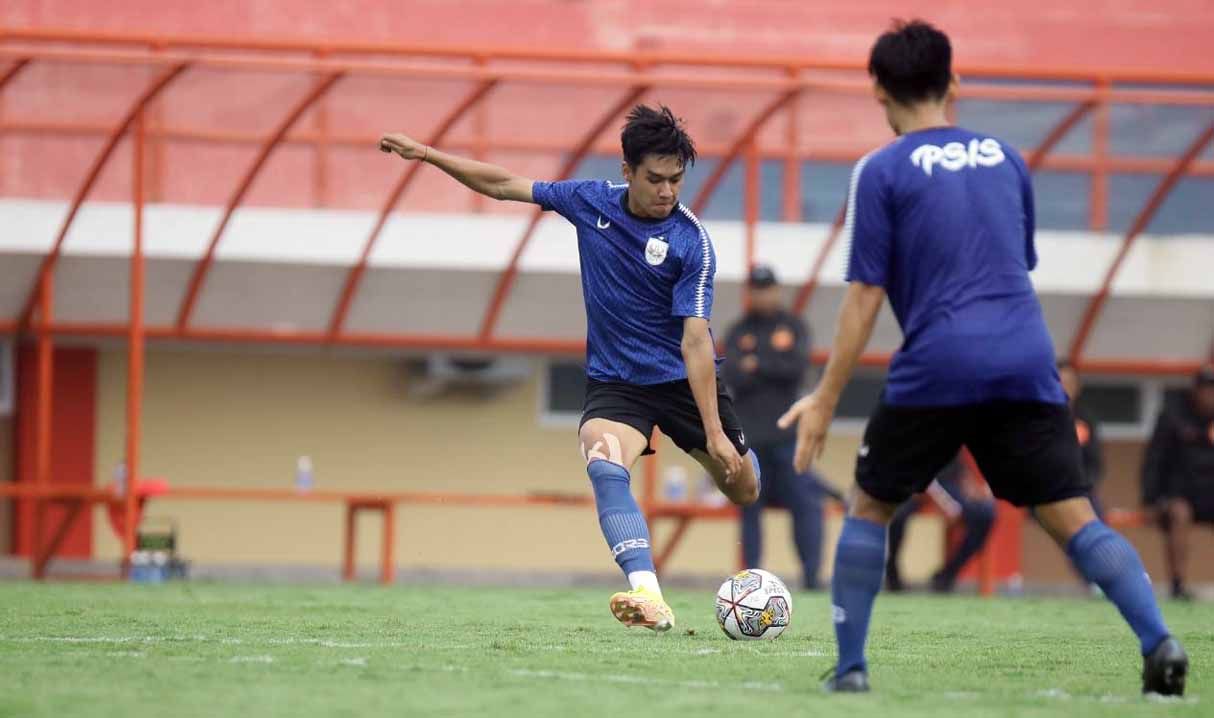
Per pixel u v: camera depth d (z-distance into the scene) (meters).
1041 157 59.41
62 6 65.31
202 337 56.66
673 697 18.06
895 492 18.72
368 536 65.56
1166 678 18.30
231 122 58.38
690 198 63.00
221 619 29.14
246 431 64.62
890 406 18.50
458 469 66.00
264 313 57.25
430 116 59.50
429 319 58.19
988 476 19.05
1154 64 73.88
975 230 18.44
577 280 58.06
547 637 25.89
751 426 48.78
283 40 49.78
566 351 59.09
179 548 64.12
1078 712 17.30
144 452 63.91
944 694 18.77
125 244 55.72
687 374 25.03
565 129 60.19
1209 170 62.47
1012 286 18.42
